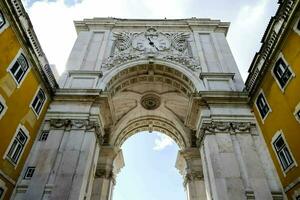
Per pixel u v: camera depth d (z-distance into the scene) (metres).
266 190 11.14
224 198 10.98
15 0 10.73
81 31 20.36
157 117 23.77
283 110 11.30
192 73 16.81
